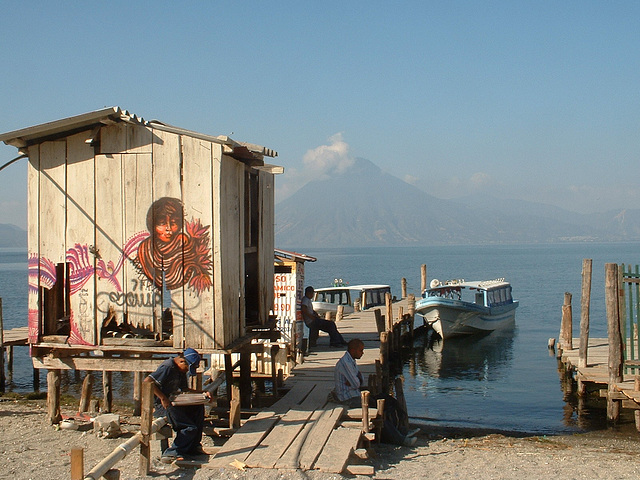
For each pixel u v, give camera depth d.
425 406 17.27
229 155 10.52
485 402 17.69
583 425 14.69
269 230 13.03
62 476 8.52
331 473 8.27
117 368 10.62
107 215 10.56
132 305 10.48
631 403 14.11
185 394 8.96
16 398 15.56
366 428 9.92
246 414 11.27
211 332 10.11
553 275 98.44
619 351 14.39
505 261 166.38
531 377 21.73
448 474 9.41
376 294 34.34
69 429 11.04
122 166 10.48
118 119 10.27
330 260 192.12
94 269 10.62
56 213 10.80
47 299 11.06
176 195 10.26
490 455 11.04
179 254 10.23
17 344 18.91
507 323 35.94
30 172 10.88
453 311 30.59
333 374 14.41
